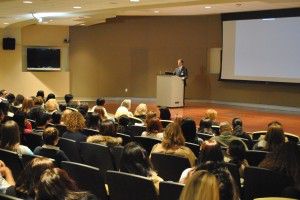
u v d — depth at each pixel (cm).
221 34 1536
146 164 359
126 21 1653
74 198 218
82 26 1653
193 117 1198
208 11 1429
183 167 432
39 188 217
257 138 705
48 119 649
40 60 1628
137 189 328
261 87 1457
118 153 479
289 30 1358
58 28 1638
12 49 1573
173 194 307
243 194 385
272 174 363
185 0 981
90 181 361
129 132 674
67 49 1659
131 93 1678
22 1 915
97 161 482
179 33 1617
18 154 416
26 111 812
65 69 1666
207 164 235
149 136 582
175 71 1405
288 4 1209
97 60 1673
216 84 1571
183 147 464
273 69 1406
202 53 1593
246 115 1247
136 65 1669
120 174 335
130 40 1661
